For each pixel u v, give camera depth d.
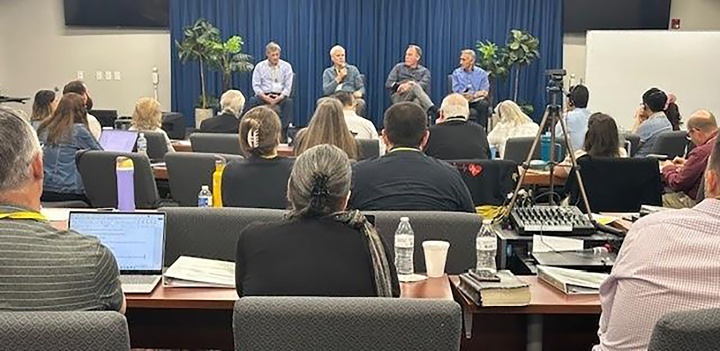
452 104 4.51
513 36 9.04
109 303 1.60
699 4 9.37
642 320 1.63
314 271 1.84
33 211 1.58
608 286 1.76
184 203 4.36
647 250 1.65
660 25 9.30
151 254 2.32
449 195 2.79
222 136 5.08
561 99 3.03
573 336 2.59
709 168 1.65
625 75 8.91
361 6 9.34
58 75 9.53
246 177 3.10
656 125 5.76
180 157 4.25
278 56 8.63
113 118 7.86
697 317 1.40
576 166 2.96
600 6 9.30
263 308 1.50
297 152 3.81
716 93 8.78
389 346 1.52
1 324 1.36
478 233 2.57
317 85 9.44
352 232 1.90
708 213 1.63
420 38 9.37
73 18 9.35
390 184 2.77
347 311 1.50
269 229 1.91
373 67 9.43
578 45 9.48
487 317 2.53
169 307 2.11
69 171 4.35
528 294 2.07
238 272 1.93
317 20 9.35
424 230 2.56
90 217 2.35
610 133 4.36
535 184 4.07
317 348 1.52
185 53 8.85
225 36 9.32
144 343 2.70
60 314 1.39
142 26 9.42
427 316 1.51
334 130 3.73
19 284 1.49
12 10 9.41
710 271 1.57
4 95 9.50
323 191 1.90
